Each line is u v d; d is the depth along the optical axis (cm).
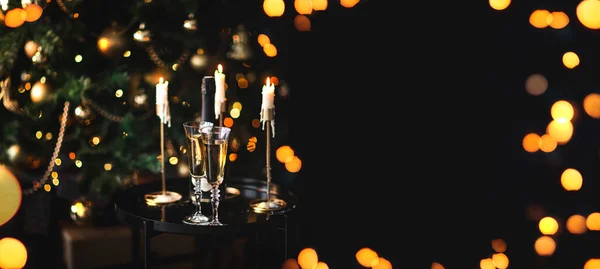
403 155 373
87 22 297
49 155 295
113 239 292
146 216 258
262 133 319
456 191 367
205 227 250
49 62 284
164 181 275
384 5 362
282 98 350
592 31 339
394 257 360
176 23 291
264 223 256
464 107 364
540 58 350
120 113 289
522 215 359
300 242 365
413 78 367
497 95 360
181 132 295
